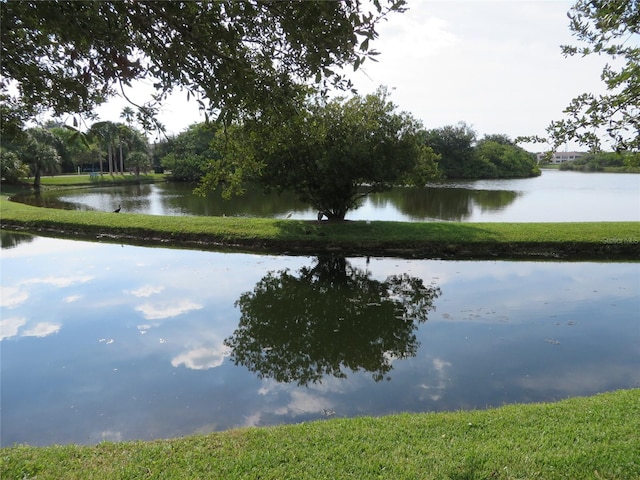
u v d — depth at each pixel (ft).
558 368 20.20
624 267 38.78
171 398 17.90
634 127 10.34
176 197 110.32
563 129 10.92
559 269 38.29
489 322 26.08
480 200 99.25
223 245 48.78
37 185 133.49
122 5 7.00
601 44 10.39
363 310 29.14
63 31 6.70
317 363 21.47
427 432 12.94
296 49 7.72
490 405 17.10
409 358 21.59
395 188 132.98
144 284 34.19
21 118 11.35
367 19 6.70
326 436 12.76
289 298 31.81
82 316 27.17
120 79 7.56
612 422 13.03
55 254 44.52
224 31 7.25
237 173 15.65
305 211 80.23
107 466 11.24
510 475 10.37
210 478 10.53
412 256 43.78
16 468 11.09
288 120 10.52
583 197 106.63
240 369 20.61
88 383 19.10
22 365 20.68
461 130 206.90
